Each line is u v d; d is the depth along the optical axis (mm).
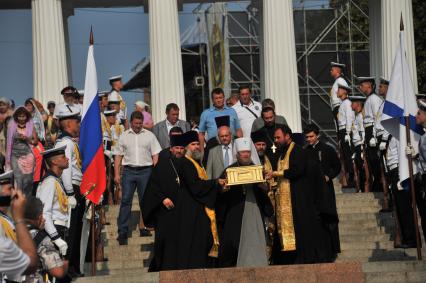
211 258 20578
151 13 33750
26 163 25281
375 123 26500
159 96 33406
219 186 20250
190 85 57469
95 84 21359
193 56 55188
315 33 51750
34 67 33812
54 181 18578
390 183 23578
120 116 30234
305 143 23641
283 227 20859
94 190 21078
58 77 33656
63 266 15547
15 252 12234
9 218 15531
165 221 20750
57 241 18047
